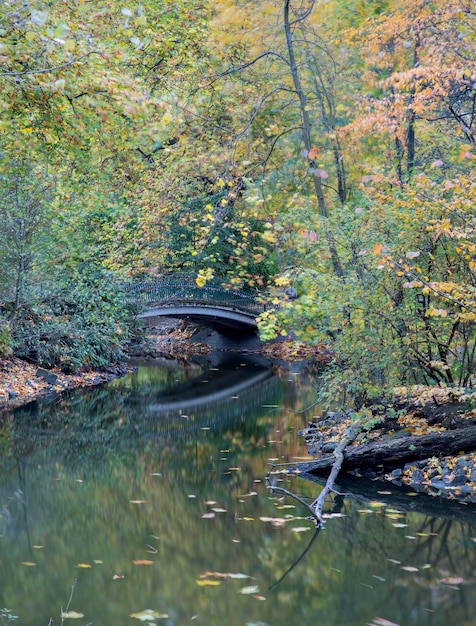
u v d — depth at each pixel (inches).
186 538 280.7
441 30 442.3
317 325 391.2
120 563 255.4
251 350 1269.7
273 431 520.1
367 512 311.0
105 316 809.5
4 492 356.5
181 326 1508.4
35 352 775.1
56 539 281.9
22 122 414.6
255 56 569.6
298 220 416.8
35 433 513.7
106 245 577.3
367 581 237.6
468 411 382.3
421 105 427.5
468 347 417.1
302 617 204.7
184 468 407.8
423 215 352.8
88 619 207.8
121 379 848.9
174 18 621.0
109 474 394.3
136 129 381.7
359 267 391.2
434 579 237.9
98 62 339.6
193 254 461.7
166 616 207.9
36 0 331.3
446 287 308.0
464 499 331.3
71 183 620.1
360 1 565.3
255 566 252.4
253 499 338.0
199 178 522.0
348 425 450.3
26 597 223.0
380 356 387.9
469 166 444.8
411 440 373.1
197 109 521.7
